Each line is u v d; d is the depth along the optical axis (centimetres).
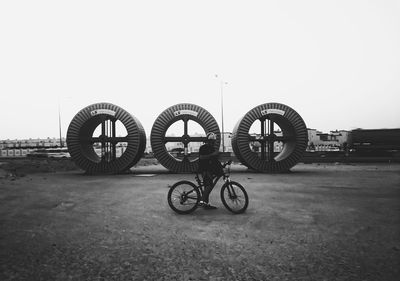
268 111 1391
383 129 2414
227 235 391
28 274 272
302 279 259
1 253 329
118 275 270
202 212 533
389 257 308
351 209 547
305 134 1379
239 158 1462
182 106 1373
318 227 425
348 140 2580
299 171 1434
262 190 794
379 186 855
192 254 322
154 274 271
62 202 642
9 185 945
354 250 329
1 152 4088
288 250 332
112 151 1439
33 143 5859
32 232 412
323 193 737
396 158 2112
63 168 1747
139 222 464
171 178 1159
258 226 434
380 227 421
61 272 277
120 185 934
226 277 264
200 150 545
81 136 1389
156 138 1370
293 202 620
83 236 392
